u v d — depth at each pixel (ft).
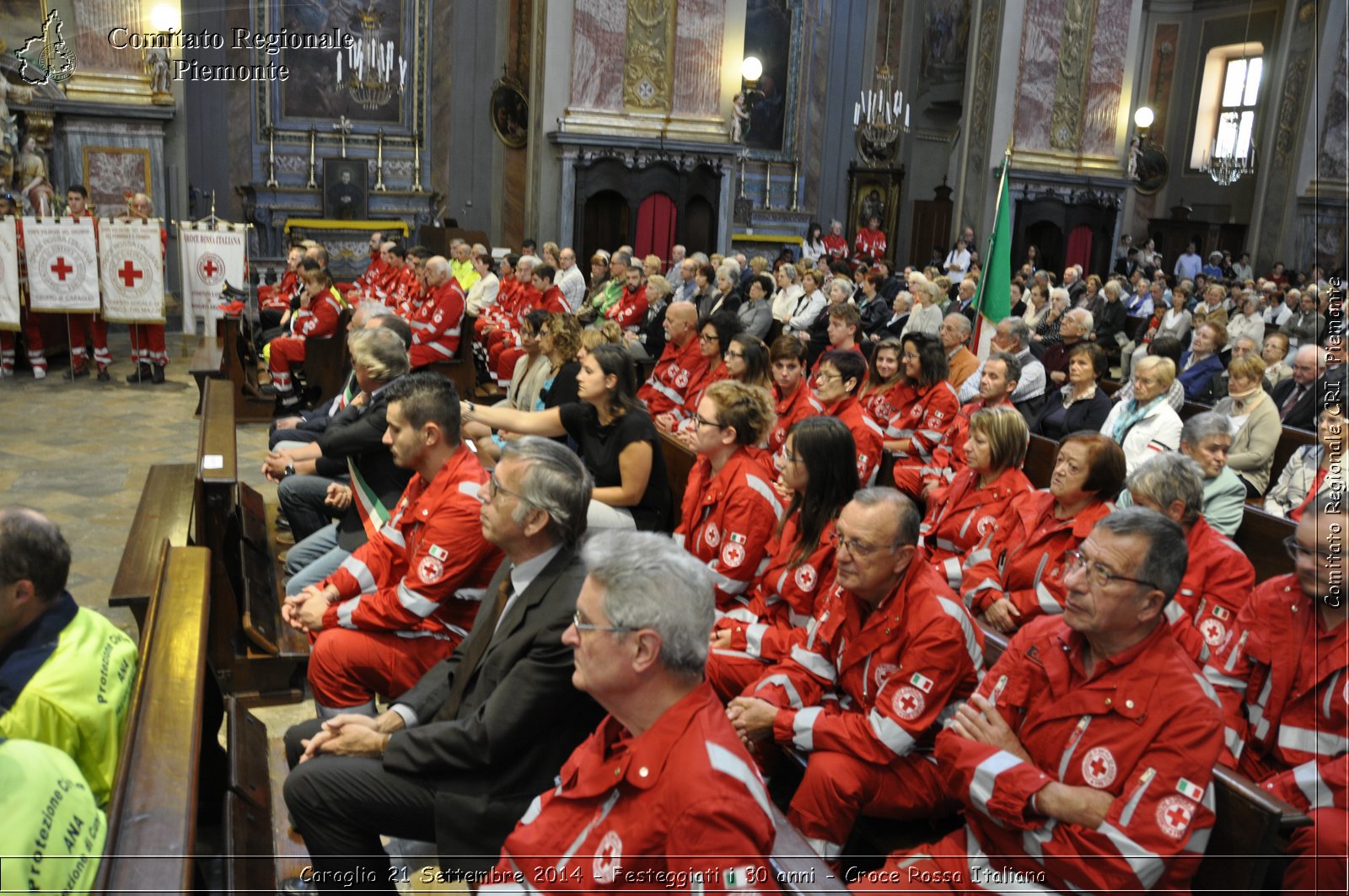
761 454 12.75
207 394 18.35
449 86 55.26
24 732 7.07
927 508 17.65
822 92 66.69
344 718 8.49
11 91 37.22
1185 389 26.08
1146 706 7.05
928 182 72.64
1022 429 12.88
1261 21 70.18
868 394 20.02
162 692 7.67
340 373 27.63
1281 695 8.52
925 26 69.46
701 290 36.35
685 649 5.88
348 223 51.01
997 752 7.43
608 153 48.19
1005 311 23.15
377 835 8.22
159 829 6.02
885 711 8.41
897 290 43.91
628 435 13.87
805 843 6.48
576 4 46.85
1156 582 6.93
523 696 7.75
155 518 14.06
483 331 33.76
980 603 12.03
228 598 12.61
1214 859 7.04
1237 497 12.96
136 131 40.14
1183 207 74.02
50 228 29.73
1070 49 57.82
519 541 8.19
